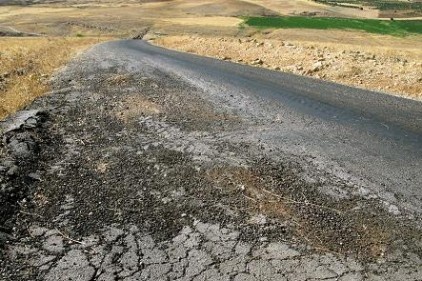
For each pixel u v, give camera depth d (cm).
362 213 497
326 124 788
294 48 1830
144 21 8938
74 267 421
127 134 760
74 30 8212
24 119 798
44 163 638
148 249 446
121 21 9025
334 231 468
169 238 464
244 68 1481
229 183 570
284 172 596
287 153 656
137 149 691
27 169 606
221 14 11050
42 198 542
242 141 710
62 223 492
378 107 901
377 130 750
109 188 567
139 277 407
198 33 7144
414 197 525
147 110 898
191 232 473
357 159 630
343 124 787
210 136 738
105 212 514
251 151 667
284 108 901
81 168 625
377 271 407
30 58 1798
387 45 5316
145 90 1079
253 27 7288
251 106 920
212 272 411
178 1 13075
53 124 816
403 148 666
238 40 2394
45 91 1084
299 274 405
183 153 668
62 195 550
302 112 869
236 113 869
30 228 482
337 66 1353
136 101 970
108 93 1055
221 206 520
